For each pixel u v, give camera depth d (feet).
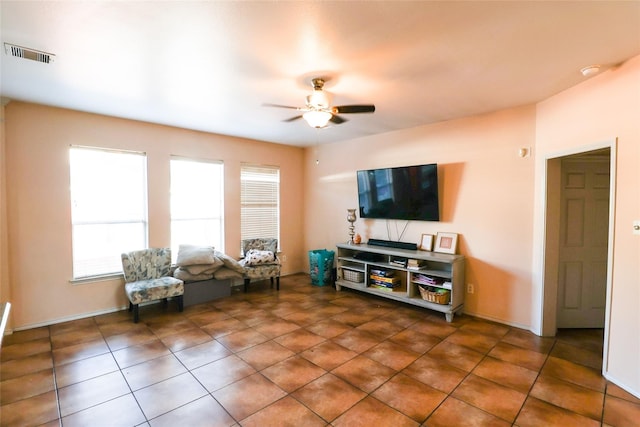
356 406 7.34
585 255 11.62
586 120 9.11
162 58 7.82
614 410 7.17
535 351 9.98
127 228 13.84
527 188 11.48
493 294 12.48
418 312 13.47
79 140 12.42
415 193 14.33
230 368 8.98
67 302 12.37
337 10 5.82
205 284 14.84
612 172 8.26
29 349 10.01
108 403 7.43
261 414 7.07
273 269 16.71
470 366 9.09
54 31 6.57
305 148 20.31
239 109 12.06
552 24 6.27
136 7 5.73
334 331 11.51
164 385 8.16
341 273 16.83
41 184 11.72
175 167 15.17
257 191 18.33
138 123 13.83
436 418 6.95
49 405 7.36
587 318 11.73
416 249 14.35
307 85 9.57
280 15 5.99
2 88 9.87
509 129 11.89
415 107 11.73
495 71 8.56
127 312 13.38
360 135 16.65
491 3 5.60
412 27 6.40
